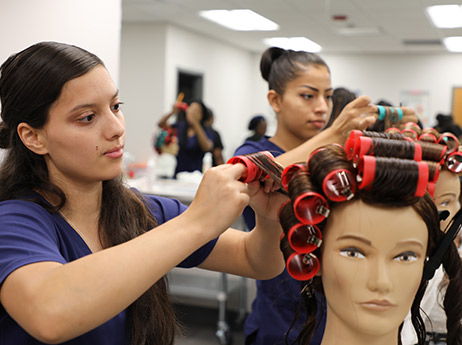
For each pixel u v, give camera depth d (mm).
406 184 721
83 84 848
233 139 7277
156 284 998
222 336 3139
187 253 746
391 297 761
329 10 3639
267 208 925
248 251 1068
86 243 960
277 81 1634
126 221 1018
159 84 6016
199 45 6543
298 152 1141
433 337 1113
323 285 823
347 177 727
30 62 862
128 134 6137
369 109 1148
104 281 699
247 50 7004
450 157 1039
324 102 1598
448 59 5941
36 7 2039
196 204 762
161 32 5941
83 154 869
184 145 4324
